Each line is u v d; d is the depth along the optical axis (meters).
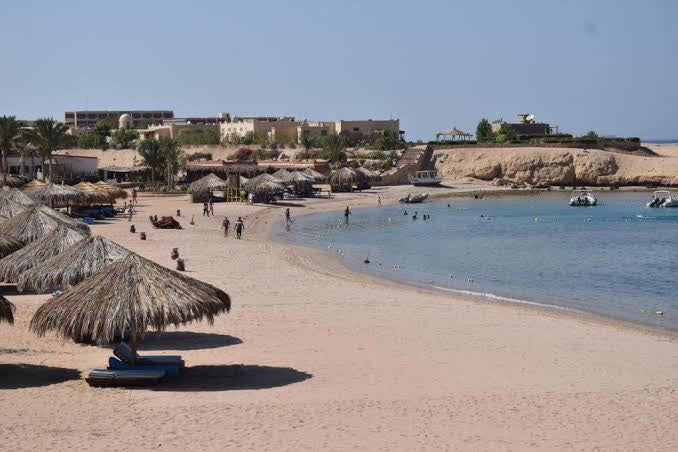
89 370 20.59
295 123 166.38
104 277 19.94
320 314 29.02
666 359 23.20
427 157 136.50
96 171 116.06
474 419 16.73
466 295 35.94
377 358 22.45
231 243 52.41
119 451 14.60
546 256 51.28
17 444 14.92
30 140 99.38
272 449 14.78
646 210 91.12
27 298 31.00
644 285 39.84
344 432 15.79
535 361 22.42
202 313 19.72
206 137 157.12
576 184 131.12
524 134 160.75
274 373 20.66
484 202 102.81
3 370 20.53
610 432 16.00
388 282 39.09
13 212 45.66
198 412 17.05
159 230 59.09
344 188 112.06
